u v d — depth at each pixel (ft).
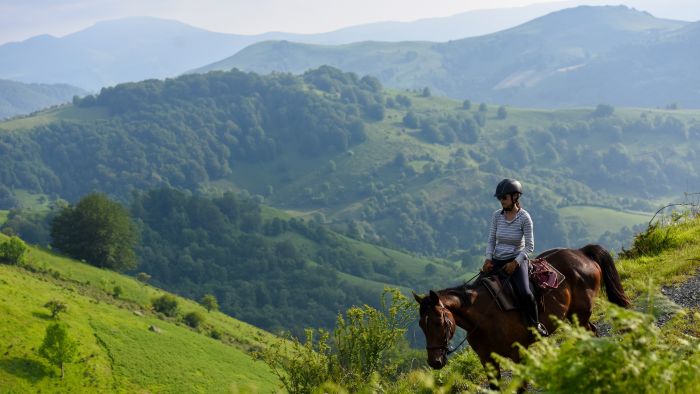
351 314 28.73
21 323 233.35
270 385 240.32
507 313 23.17
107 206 409.69
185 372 249.55
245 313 582.76
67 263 372.79
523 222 23.85
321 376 27.37
